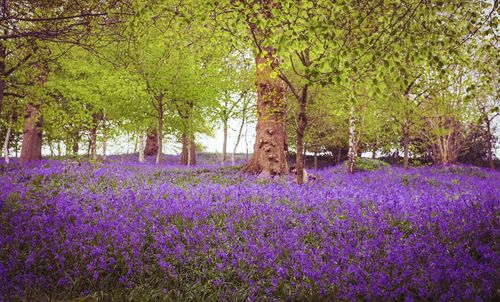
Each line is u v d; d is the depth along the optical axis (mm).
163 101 27906
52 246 6777
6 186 11883
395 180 18797
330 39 5547
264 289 5734
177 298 5633
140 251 6754
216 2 8469
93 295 5672
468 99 7352
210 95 26203
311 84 5691
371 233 7344
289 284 5758
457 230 7309
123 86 19922
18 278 5824
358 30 6145
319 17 5594
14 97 16109
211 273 6133
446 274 5426
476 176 22672
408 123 21266
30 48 10328
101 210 9125
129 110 26891
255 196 10477
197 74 24328
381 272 5625
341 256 6219
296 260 6230
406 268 5727
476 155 37562
